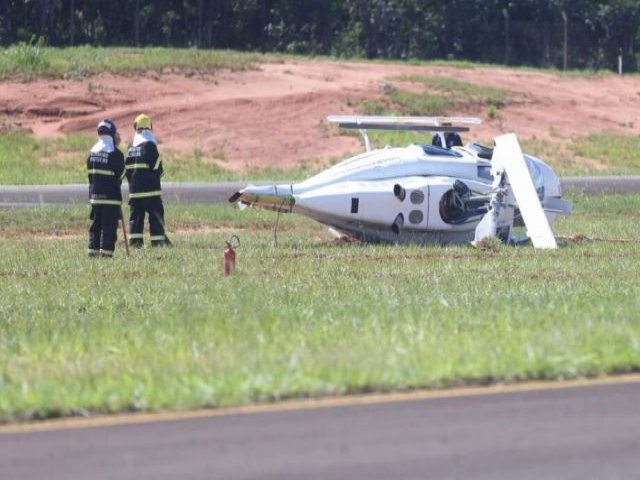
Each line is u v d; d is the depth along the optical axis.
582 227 93.94
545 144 173.12
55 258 69.62
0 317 47.75
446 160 81.81
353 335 40.03
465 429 30.23
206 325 42.66
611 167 165.75
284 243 80.44
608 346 37.50
